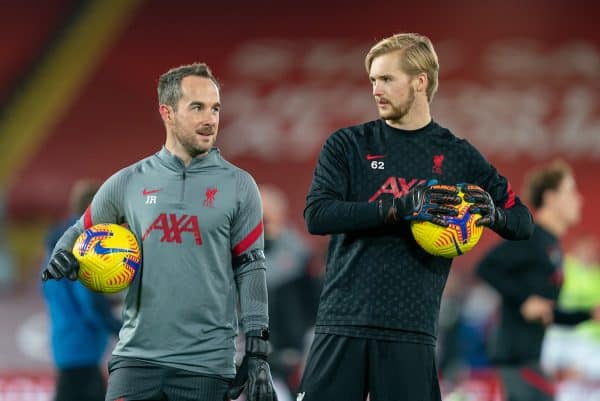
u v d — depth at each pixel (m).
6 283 60.94
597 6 77.00
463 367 41.38
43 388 31.80
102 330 24.20
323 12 76.75
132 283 16.38
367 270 15.99
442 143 16.47
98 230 16.25
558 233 25.12
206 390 16.12
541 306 24.30
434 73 16.48
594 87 75.81
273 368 31.80
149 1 76.69
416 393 15.88
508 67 76.31
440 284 16.31
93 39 75.94
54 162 73.69
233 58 76.31
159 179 16.44
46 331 51.06
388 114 16.30
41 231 69.88
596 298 39.66
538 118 75.06
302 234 69.31
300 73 75.88
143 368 16.14
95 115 75.00
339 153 16.39
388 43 16.34
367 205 15.51
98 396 24.23
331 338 16.19
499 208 16.19
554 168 25.03
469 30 77.00
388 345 15.92
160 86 16.61
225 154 74.00
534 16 76.94
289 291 31.89
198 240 16.16
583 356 39.06
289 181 73.56
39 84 74.94
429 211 15.16
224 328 16.38
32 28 75.62
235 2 76.69
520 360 24.75
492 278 24.66
